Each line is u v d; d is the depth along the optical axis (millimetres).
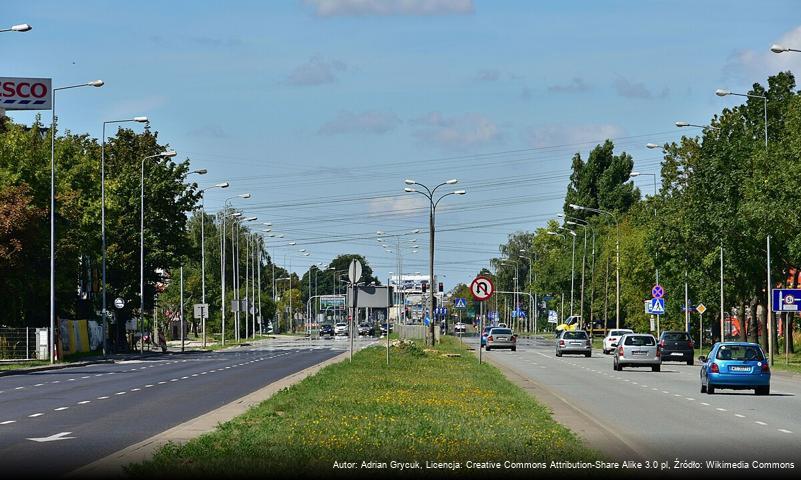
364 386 32125
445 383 34531
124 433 21609
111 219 80938
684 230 70812
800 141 53875
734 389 38594
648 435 22375
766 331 73062
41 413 26531
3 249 61594
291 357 65188
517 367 56250
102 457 17781
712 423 25250
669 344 66375
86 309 80250
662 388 39625
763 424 24969
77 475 15117
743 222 60000
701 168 66875
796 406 30875
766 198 55406
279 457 15891
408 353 58750
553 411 26766
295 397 27516
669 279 83188
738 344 36656
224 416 24141
